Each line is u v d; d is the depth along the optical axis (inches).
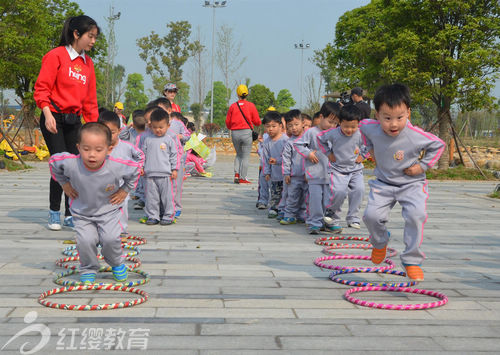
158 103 319.9
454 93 597.6
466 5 583.2
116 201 152.3
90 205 149.2
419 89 624.4
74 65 231.1
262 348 107.1
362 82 952.9
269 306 134.7
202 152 508.7
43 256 185.8
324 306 135.9
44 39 866.8
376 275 175.2
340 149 239.3
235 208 322.3
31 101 876.6
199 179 509.0
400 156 154.6
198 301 137.6
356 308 135.0
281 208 281.0
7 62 823.1
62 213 282.0
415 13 622.5
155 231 242.5
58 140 236.1
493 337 116.9
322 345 109.6
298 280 161.6
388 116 147.3
